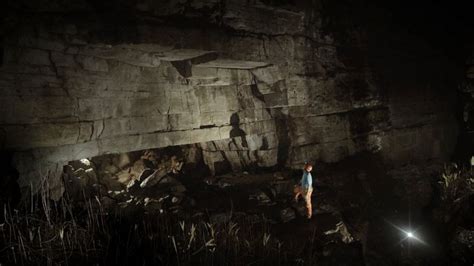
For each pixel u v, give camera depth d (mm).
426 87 12812
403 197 10305
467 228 6566
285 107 9852
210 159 10727
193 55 7699
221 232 5621
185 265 4438
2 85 5566
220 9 7480
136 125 7863
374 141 11375
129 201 7812
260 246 5453
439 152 13000
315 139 10344
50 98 6266
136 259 4395
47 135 6277
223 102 9672
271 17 8586
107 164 9641
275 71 9312
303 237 6480
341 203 8867
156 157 10453
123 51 6836
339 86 10586
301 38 9461
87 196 7375
